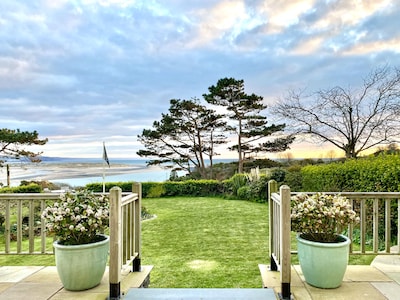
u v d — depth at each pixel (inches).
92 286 105.7
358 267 125.6
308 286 106.8
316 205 108.6
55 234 104.4
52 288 106.4
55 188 501.4
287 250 99.0
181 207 379.6
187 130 684.1
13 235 237.1
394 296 98.7
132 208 122.0
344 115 394.3
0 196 130.1
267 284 111.5
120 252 100.3
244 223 272.4
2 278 116.6
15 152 487.2
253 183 442.9
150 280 136.9
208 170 722.2
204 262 163.3
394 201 179.9
